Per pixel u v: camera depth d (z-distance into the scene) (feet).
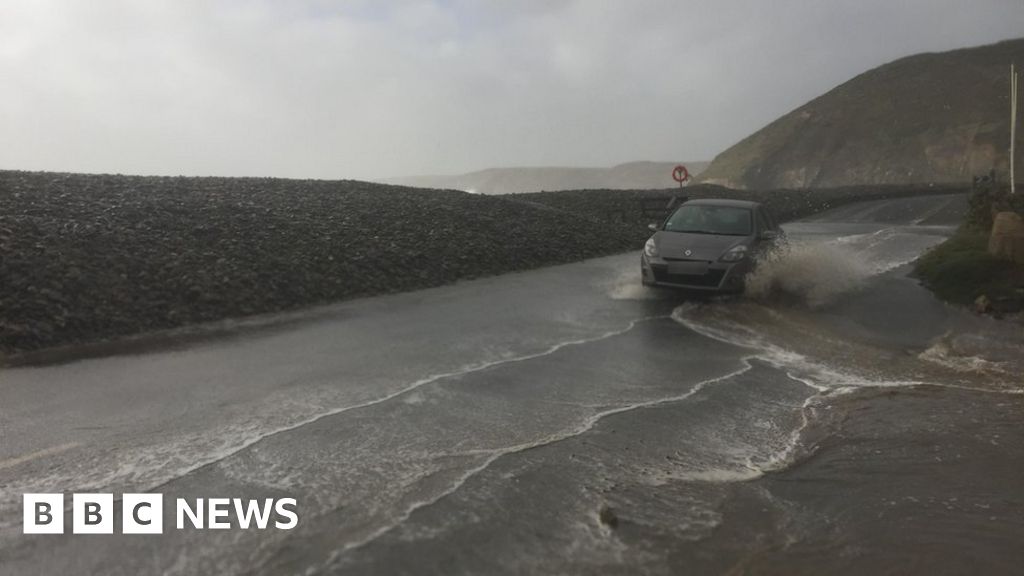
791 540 12.14
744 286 34.12
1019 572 11.26
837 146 329.93
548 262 50.21
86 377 21.24
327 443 16.03
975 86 324.39
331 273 36.37
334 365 22.79
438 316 31.14
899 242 61.26
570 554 11.46
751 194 120.98
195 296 30.04
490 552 11.46
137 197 43.52
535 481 14.15
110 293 28.30
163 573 10.84
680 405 19.19
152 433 16.65
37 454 15.37
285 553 11.37
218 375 21.54
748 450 16.11
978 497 13.84
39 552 11.41
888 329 28.30
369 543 11.68
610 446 16.15
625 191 110.73
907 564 11.46
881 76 374.02
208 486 13.79
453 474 14.39
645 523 12.56
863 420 18.13
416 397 19.47
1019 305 30.25
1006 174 220.43
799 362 23.71
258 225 40.65
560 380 21.38
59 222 33.42
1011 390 20.56
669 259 34.78
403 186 77.05
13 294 25.98
